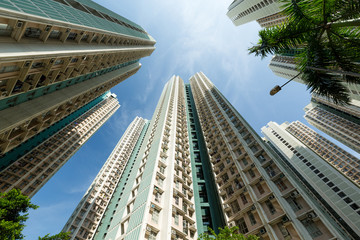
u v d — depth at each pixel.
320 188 101.31
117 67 77.25
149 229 23.44
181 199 32.53
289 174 30.62
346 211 85.31
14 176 53.75
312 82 11.43
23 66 25.30
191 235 28.52
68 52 32.47
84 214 70.25
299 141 141.12
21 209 16.64
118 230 28.17
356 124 117.38
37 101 37.09
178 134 53.44
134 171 46.59
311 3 11.11
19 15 23.09
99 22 50.78
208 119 63.12
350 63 10.52
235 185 34.81
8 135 31.36
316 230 21.64
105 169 92.19
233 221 30.25
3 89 26.11
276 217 25.00
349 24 10.14
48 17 28.98
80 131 85.69
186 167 43.09
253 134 42.47
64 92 45.09
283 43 12.58
